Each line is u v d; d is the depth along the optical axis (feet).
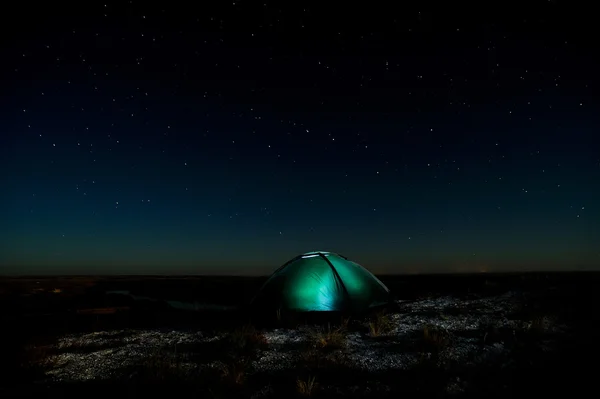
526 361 20.40
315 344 25.31
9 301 51.62
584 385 17.04
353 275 36.06
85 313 41.98
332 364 21.17
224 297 50.24
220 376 20.07
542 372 18.71
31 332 32.63
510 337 25.08
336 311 32.78
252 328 29.60
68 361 24.14
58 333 32.17
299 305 33.30
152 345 27.22
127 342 28.55
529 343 23.50
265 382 19.30
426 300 43.21
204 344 26.66
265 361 22.52
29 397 18.38
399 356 22.58
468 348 23.45
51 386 19.79
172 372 20.81
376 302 35.45
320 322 32.19
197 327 32.71
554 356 20.86
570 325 27.12
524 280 57.52
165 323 35.40
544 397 16.22
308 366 21.13
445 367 20.24
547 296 39.45
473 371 19.43
